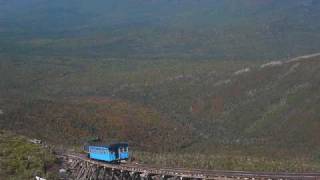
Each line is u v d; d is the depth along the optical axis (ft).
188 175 510.99
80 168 654.53
